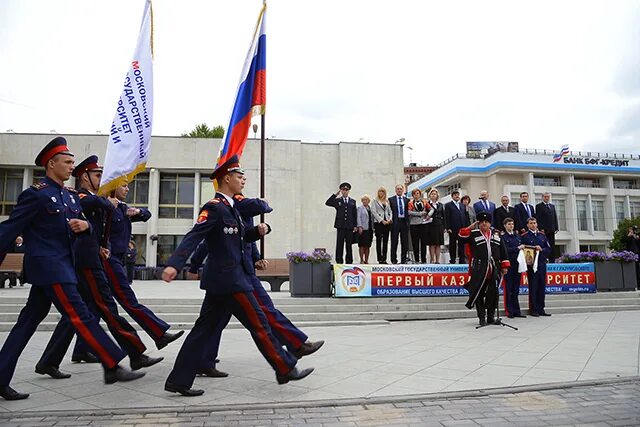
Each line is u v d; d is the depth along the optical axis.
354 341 7.56
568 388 4.78
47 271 4.42
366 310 10.60
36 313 4.59
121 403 4.27
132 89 6.25
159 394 4.55
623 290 13.04
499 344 7.21
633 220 40.50
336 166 29.89
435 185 51.69
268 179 28.88
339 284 10.98
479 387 4.75
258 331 4.49
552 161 45.94
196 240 4.23
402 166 29.94
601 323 9.52
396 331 8.75
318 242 29.14
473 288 9.16
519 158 45.41
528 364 5.79
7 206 27.53
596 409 4.12
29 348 7.02
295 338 4.98
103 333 4.61
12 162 27.12
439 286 11.54
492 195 45.66
